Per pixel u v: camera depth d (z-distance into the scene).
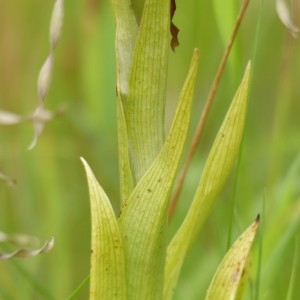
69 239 0.65
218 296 0.43
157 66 0.43
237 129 0.44
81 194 0.67
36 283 0.55
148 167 0.43
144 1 0.43
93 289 0.43
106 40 0.68
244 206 0.55
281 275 0.56
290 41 0.60
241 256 0.43
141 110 0.43
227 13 0.52
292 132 0.66
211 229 0.64
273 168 0.60
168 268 0.45
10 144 0.66
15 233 0.65
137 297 0.44
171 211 0.51
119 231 0.43
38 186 0.65
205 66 0.66
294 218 0.54
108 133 0.68
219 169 0.44
